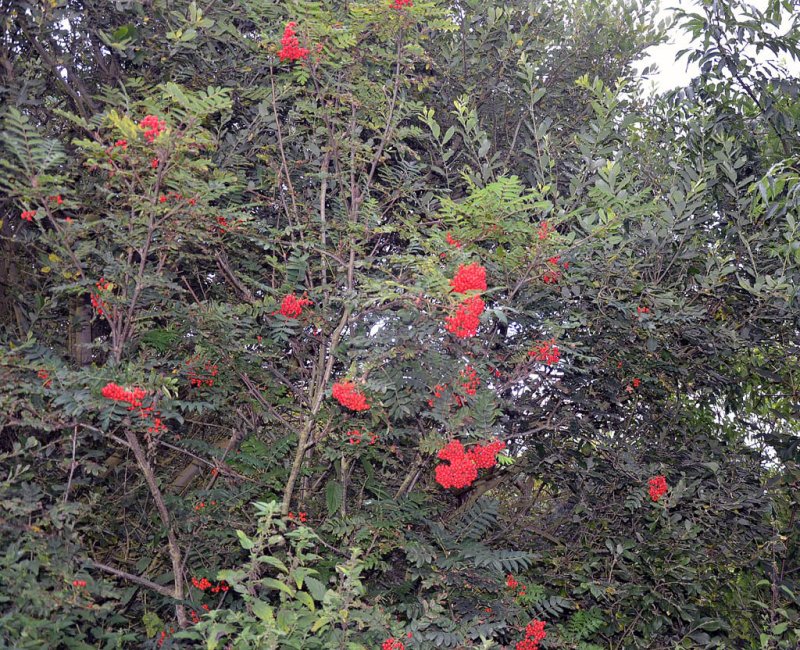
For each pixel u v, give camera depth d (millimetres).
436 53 7504
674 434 7430
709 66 7535
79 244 4695
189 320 5262
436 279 4383
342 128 6332
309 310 5574
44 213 4281
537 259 5520
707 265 6602
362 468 6906
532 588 6121
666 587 6766
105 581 4441
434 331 5148
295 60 5496
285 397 6555
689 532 6574
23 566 3969
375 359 4895
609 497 7055
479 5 7488
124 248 5590
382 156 6320
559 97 8102
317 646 4297
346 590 4312
